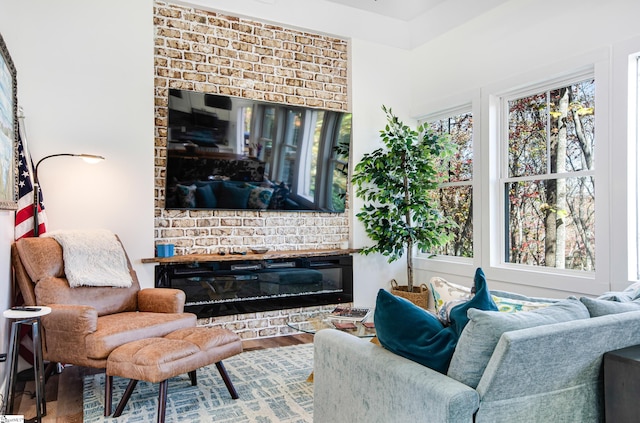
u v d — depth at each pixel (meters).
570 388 1.51
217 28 3.99
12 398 2.17
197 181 3.80
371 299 4.59
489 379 1.32
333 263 4.39
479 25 4.05
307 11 4.30
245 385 2.78
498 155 3.97
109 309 2.93
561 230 3.46
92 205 3.34
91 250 2.97
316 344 2.02
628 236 2.94
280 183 4.18
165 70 3.76
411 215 4.71
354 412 1.73
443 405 1.29
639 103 2.98
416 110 4.79
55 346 2.51
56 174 3.23
